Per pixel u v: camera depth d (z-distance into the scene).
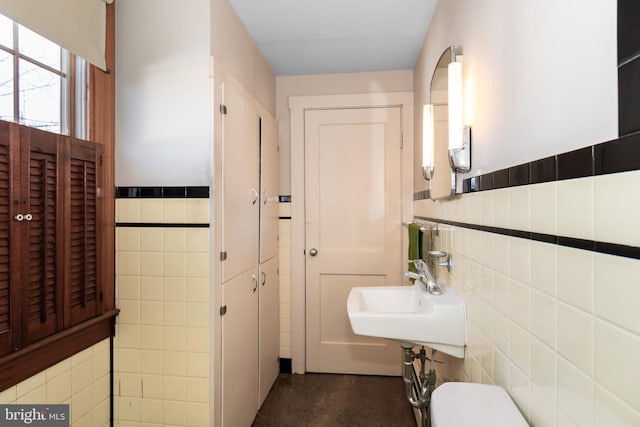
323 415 2.10
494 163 1.01
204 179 1.49
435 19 1.78
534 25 0.78
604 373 0.56
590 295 0.59
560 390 0.68
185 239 1.50
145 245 1.52
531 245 0.79
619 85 0.53
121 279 1.54
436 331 1.29
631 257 0.50
